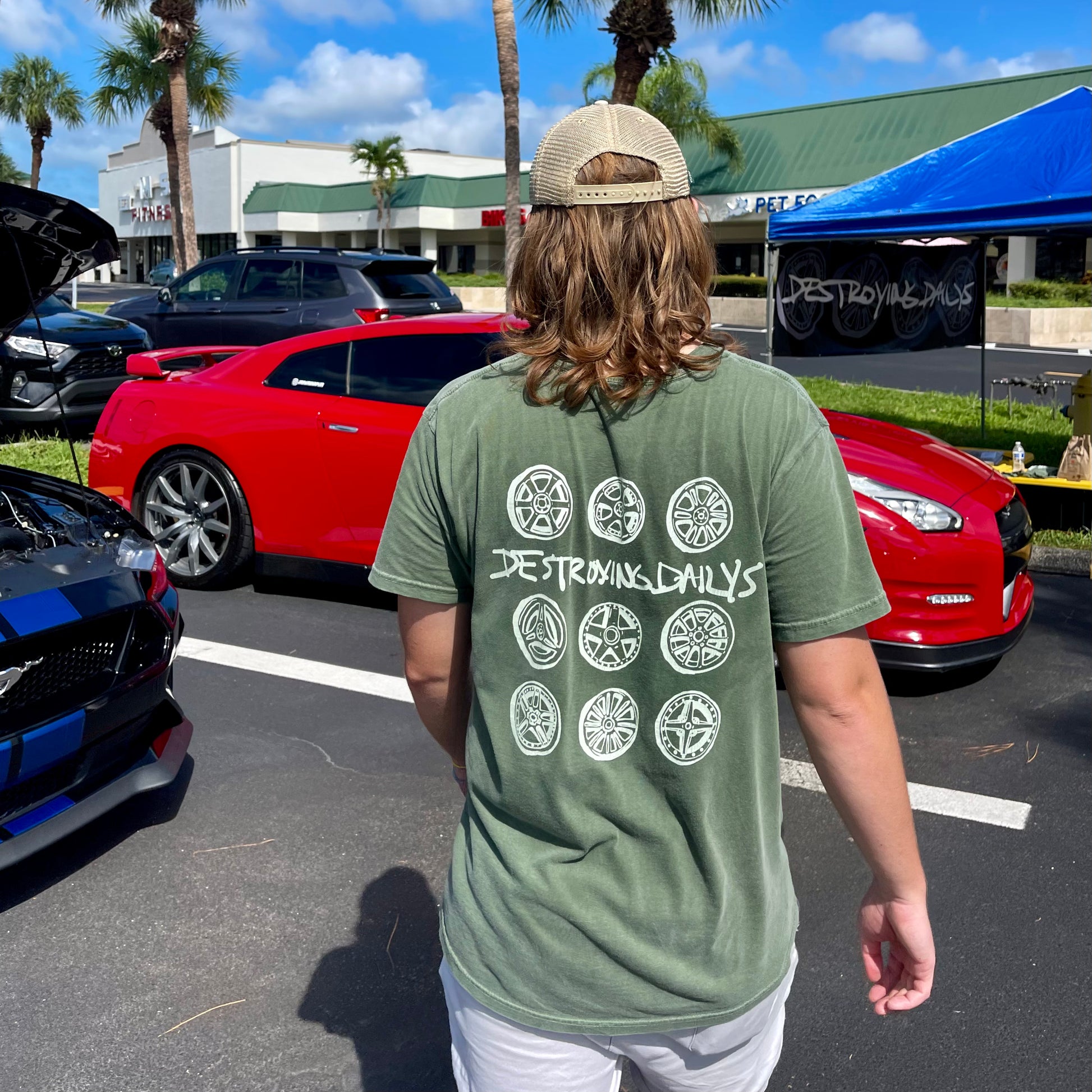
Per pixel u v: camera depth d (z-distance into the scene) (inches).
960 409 480.1
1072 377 611.5
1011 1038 97.7
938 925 115.2
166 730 132.4
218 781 148.3
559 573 46.0
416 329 218.5
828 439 45.7
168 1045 96.9
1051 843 132.4
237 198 2086.6
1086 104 286.8
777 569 45.3
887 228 284.4
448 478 47.2
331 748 159.2
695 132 1209.4
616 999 47.5
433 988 105.1
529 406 45.7
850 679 46.0
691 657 45.7
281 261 469.7
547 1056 49.1
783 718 169.2
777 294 306.0
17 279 134.3
